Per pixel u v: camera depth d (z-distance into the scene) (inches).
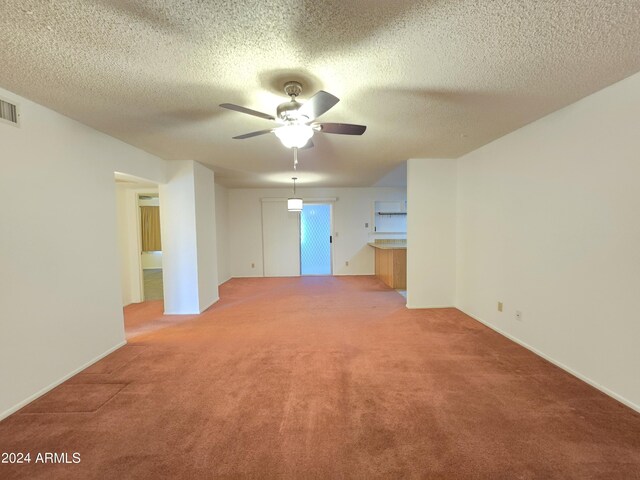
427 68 67.8
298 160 163.5
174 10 48.6
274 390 87.0
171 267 164.7
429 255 170.1
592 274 85.4
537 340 108.2
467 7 48.8
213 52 60.4
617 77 73.7
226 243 274.2
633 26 53.4
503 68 68.3
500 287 129.4
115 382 92.0
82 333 100.3
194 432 69.7
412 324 143.9
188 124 101.9
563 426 69.9
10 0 45.7
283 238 288.8
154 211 322.7
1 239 74.7
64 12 48.4
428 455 62.2
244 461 61.2
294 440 66.9
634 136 73.2
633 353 74.9
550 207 100.2
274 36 55.6
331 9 48.8
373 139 125.0
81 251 100.3
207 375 96.1
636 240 73.7
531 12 50.1
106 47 58.2
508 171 121.1
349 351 113.7
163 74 68.9
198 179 167.8
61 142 92.4
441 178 167.0
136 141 122.8
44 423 72.8
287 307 177.3
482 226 142.1
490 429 69.5
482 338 124.9
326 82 73.7
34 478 57.4
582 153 87.2
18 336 78.5
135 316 162.1
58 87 74.7
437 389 86.4
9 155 76.6
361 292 216.4
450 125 108.1
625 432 67.5
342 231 290.0
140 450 64.3
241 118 95.7
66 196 94.3
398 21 52.0
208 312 168.1
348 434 68.5
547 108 93.3
